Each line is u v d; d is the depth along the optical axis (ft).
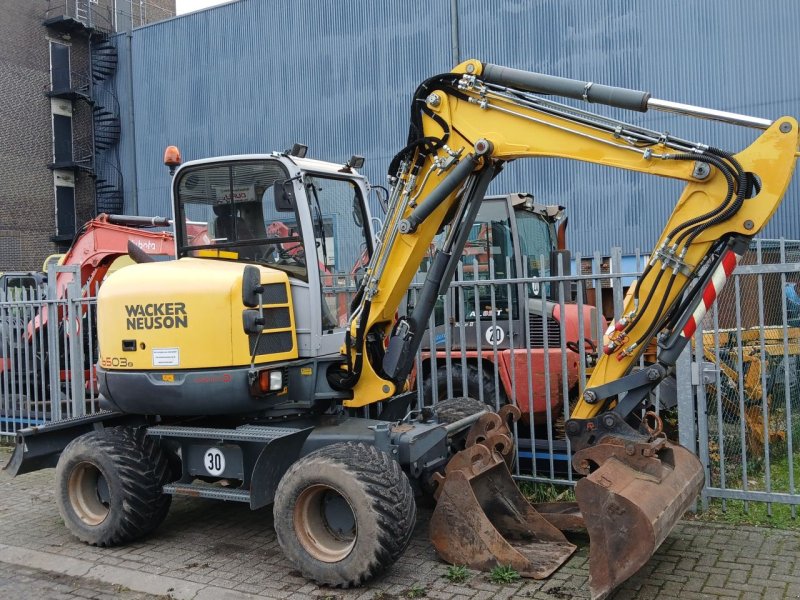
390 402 19.07
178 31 68.90
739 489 18.62
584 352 18.79
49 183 78.18
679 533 16.84
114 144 74.18
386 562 14.29
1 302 29.84
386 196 20.21
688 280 14.05
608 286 22.85
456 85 15.90
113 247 33.40
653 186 49.60
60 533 18.88
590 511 13.09
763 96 47.03
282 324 17.03
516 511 16.66
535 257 24.98
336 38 61.05
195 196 18.65
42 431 18.88
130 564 16.55
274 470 15.94
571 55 52.31
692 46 48.70
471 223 16.49
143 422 19.88
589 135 14.66
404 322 17.02
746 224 13.38
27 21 76.54
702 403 18.21
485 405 19.40
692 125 47.75
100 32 76.23
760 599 13.51
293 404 17.54
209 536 18.31
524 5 53.72
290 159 17.43
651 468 14.03
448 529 15.44
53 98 78.18
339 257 18.57
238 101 65.87
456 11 55.93
